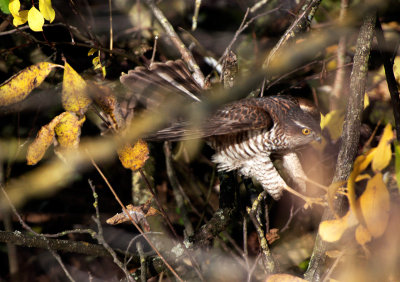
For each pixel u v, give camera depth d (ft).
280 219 35.09
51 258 35.37
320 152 32.71
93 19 36.47
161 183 38.58
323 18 38.37
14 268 34.22
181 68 28.68
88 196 36.47
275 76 35.53
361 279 16.06
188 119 27.14
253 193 28.35
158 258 25.81
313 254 21.53
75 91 17.56
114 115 18.71
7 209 33.24
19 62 34.47
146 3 36.19
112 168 36.40
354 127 20.86
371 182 13.44
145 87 28.22
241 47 38.42
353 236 16.69
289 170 29.73
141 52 36.11
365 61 20.81
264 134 27.22
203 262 31.32
